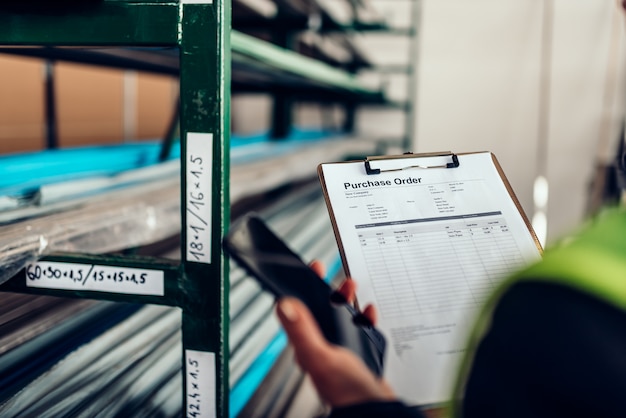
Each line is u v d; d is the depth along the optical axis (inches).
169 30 32.8
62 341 48.4
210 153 33.4
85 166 69.7
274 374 57.7
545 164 165.5
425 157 32.9
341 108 186.7
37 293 36.7
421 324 27.3
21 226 41.6
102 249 46.6
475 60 166.1
